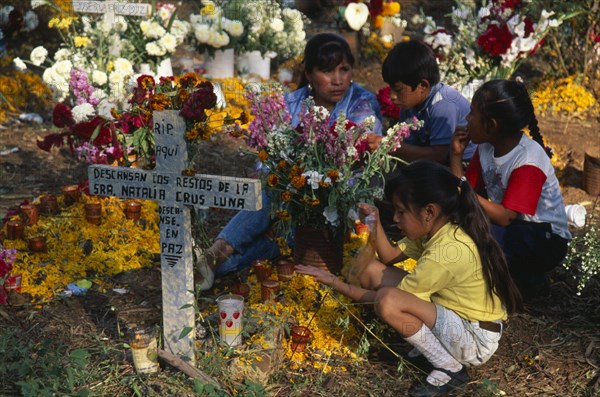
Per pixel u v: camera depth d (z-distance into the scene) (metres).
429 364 3.61
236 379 3.34
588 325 4.00
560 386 3.49
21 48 8.95
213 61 7.57
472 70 6.69
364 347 3.55
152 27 6.59
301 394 3.38
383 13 9.13
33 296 4.11
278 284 3.84
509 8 6.41
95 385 3.33
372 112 4.47
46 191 5.66
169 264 3.31
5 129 6.88
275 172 3.75
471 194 3.36
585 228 5.19
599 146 6.74
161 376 3.32
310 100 3.65
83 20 6.57
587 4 8.03
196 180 3.20
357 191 3.76
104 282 4.30
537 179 3.84
